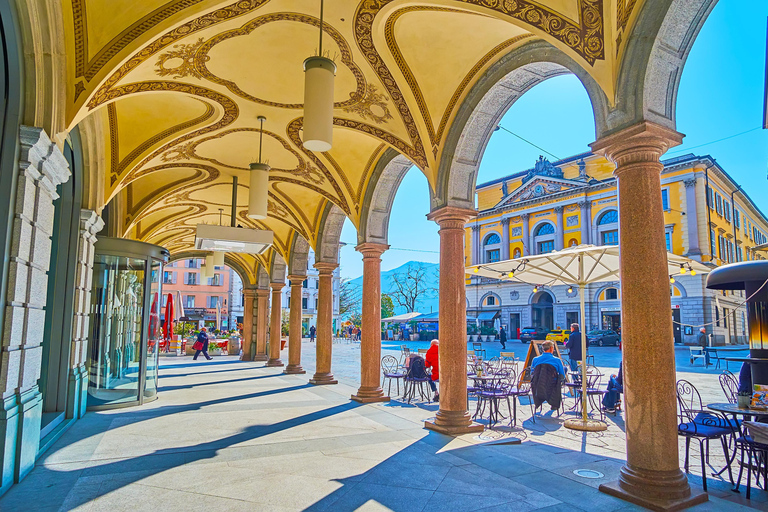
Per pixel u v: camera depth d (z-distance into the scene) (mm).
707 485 4852
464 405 7277
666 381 4270
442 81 7168
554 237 39500
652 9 4379
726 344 32156
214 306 57562
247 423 7676
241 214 15594
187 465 5352
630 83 4516
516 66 6285
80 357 7887
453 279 7391
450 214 7402
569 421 7645
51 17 4602
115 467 5246
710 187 33625
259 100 8086
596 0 4629
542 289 39031
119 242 9062
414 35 6461
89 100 5398
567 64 5449
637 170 4512
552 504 4238
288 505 4188
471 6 5250
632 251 4465
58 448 6016
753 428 4477
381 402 9875
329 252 13250
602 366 17719
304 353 28359
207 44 6430
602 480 4918
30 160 4426
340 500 4320
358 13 5953
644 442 4273
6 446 4387
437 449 6125
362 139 9883
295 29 6293
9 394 4434
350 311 73312
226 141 9828
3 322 4234
